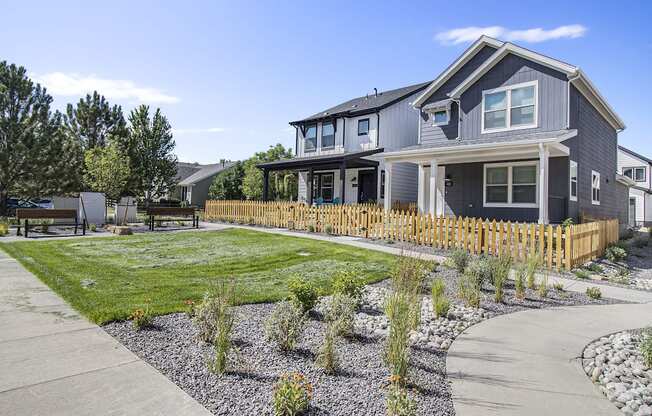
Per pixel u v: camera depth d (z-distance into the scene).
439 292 5.67
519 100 14.25
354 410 2.77
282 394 2.67
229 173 38.84
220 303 4.07
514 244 9.55
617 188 21.59
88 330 4.23
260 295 5.91
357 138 22.95
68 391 2.89
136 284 6.38
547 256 9.26
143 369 3.31
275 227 17.12
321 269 8.17
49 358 3.47
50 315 4.73
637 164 34.28
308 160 20.08
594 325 5.07
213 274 7.50
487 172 15.34
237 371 3.36
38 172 20.59
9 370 3.21
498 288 6.19
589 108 15.71
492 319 5.23
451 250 10.74
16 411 2.58
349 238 13.21
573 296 6.78
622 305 6.23
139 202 32.94
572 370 3.62
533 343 4.33
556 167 13.57
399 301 3.77
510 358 3.87
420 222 11.70
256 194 36.59
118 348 3.76
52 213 13.49
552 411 2.85
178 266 8.22
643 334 4.32
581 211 14.52
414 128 23.78
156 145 33.50
